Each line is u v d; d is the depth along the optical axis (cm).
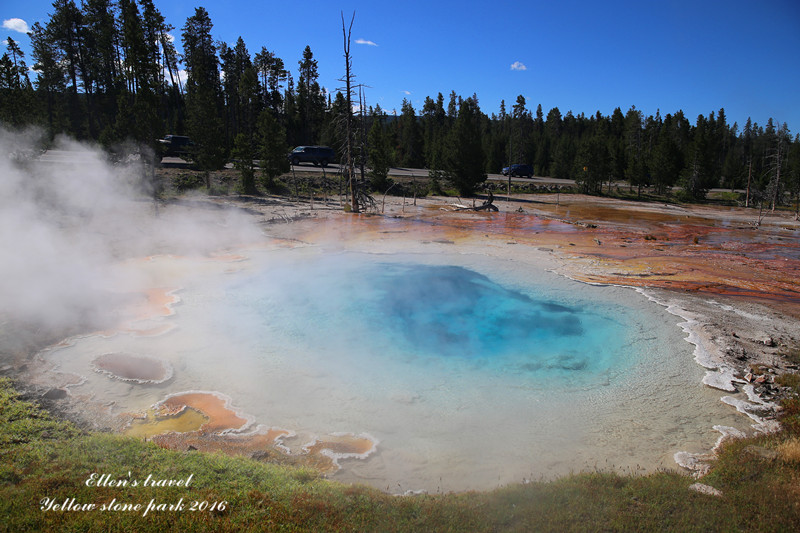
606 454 585
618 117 7419
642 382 772
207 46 4828
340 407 679
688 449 594
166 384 714
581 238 1977
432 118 7050
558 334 964
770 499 443
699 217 3041
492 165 5650
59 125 3139
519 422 657
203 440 580
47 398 640
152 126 2038
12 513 387
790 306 1135
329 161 3778
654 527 402
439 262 1498
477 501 453
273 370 780
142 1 3862
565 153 5797
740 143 8419
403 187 3500
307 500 436
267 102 5228
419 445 598
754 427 639
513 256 1594
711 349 884
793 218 3134
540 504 441
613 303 1140
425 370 806
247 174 2673
